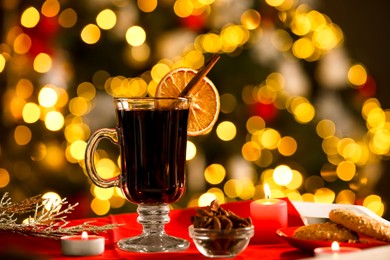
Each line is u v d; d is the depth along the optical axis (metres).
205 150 2.84
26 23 2.75
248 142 2.87
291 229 1.24
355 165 3.10
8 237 1.26
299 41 2.93
